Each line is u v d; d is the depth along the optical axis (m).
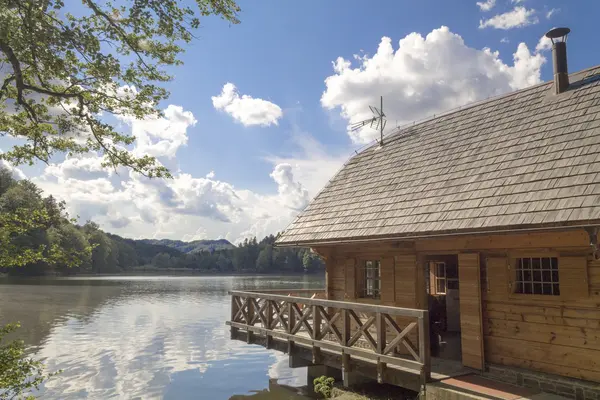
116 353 16.11
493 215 7.59
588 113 8.30
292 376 13.16
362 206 11.16
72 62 6.96
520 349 7.48
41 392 11.33
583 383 6.65
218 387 11.97
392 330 9.98
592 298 6.67
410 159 11.69
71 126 7.92
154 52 7.43
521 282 7.75
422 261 9.47
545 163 7.89
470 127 10.97
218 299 38.25
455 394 6.75
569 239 6.96
